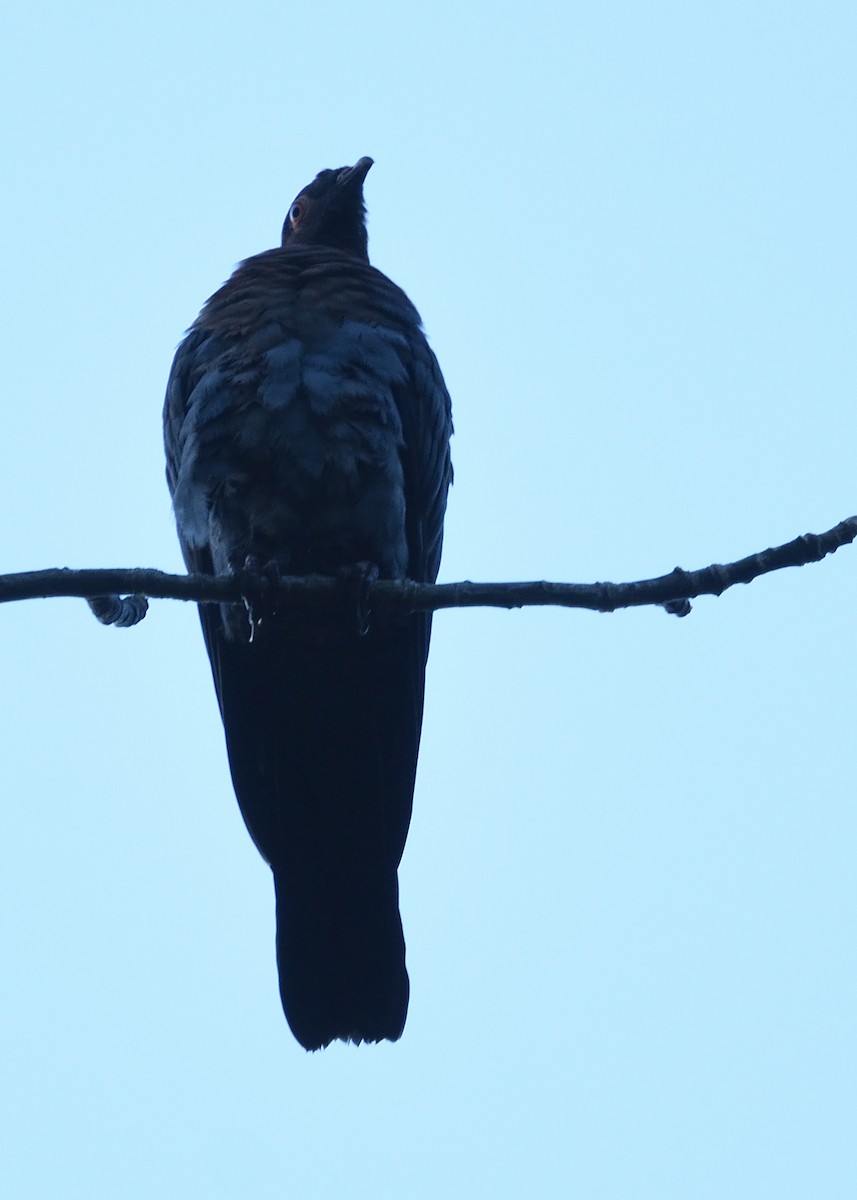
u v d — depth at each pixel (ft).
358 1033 39.55
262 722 41.39
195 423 39.73
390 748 41.06
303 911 40.63
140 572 33.12
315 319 40.52
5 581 31.78
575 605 32.32
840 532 31.09
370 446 39.27
